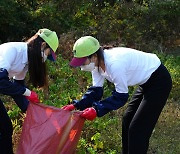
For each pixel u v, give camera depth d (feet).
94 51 12.80
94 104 13.39
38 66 13.05
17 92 13.19
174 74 24.72
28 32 30.45
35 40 12.92
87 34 29.76
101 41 29.78
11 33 29.94
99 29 30.48
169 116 20.89
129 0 34.19
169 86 14.06
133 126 14.01
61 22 32.32
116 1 33.27
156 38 31.35
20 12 30.73
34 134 13.01
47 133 12.92
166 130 19.57
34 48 12.87
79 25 32.37
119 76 12.92
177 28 31.53
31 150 12.76
